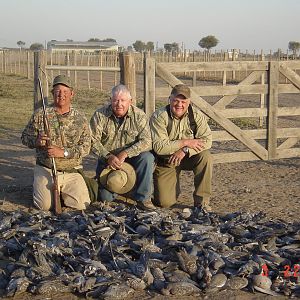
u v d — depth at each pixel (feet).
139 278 16.25
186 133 24.50
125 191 24.59
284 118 59.88
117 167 23.81
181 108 23.88
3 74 140.05
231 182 30.55
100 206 23.81
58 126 23.61
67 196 23.77
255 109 33.01
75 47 242.99
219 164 35.35
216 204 25.93
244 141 32.96
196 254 17.47
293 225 21.30
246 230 20.20
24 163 35.19
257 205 25.86
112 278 16.08
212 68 31.55
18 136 47.47
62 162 23.75
